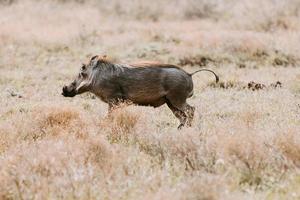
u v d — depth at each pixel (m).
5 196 20.92
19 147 26.59
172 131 28.75
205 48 65.56
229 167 23.17
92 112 37.41
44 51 67.75
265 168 23.77
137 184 21.27
